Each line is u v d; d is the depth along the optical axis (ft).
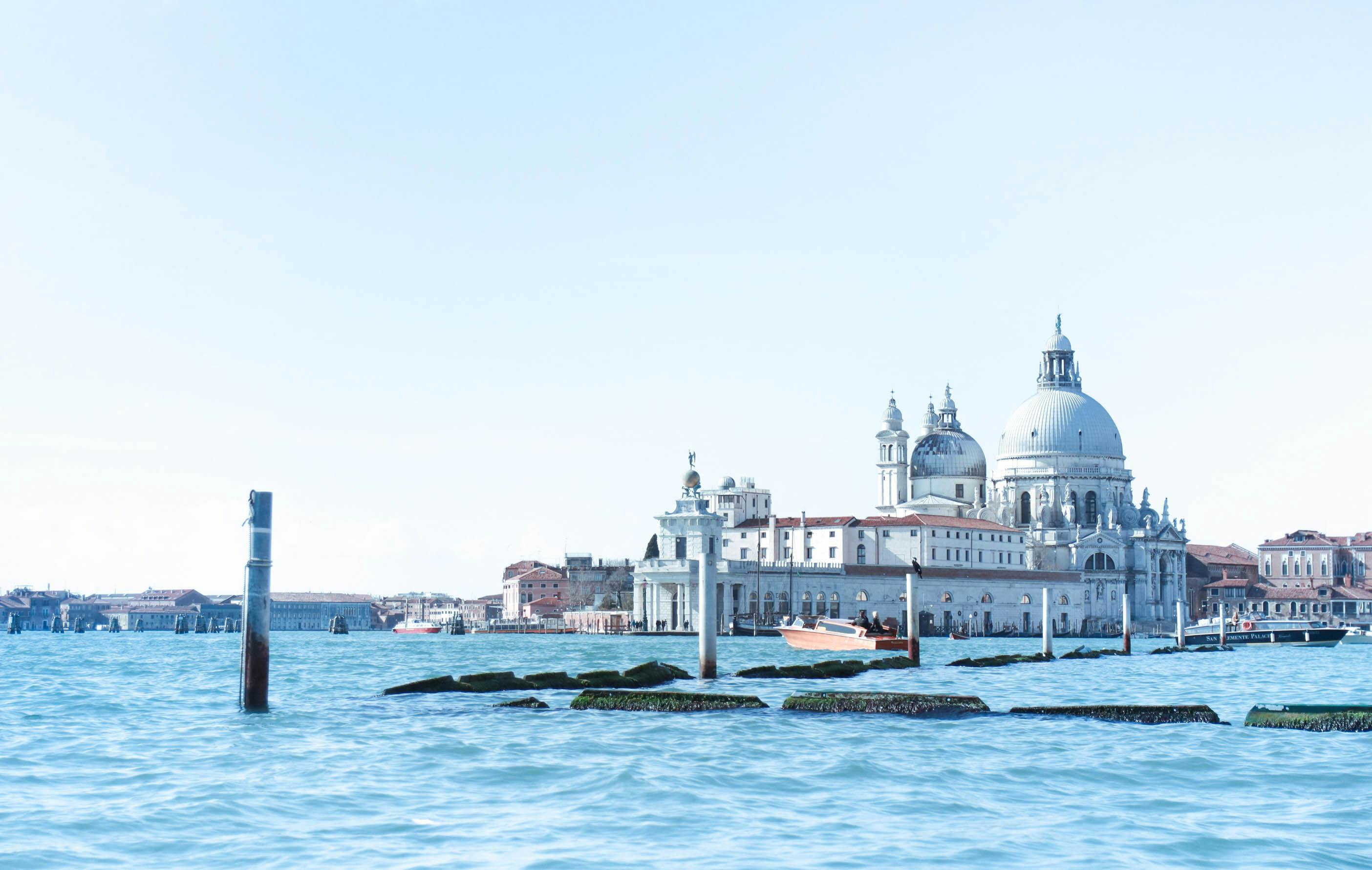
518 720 222.89
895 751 188.65
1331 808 150.20
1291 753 189.67
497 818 141.59
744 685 293.43
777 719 223.92
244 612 231.50
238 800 150.00
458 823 139.13
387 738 200.44
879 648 477.77
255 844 129.80
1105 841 132.87
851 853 126.72
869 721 222.28
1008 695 299.58
